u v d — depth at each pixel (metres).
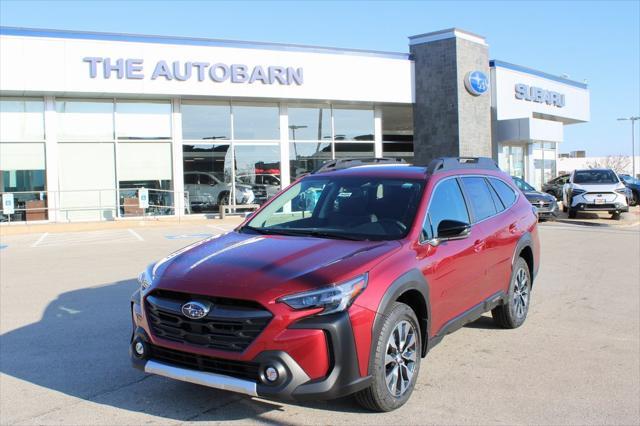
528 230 6.56
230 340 3.70
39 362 5.31
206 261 4.18
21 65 17.98
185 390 4.61
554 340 5.97
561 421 4.05
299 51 21.39
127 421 4.05
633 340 5.97
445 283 4.74
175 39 19.55
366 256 4.11
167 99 20.50
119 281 9.12
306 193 5.42
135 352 4.16
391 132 25.42
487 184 6.14
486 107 24.45
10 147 18.86
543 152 32.12
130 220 19.41
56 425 4.00
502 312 6.23
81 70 18.56
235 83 20.41
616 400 4.42
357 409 4.21
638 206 28.16
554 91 30.83
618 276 9.57
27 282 9.16
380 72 23.02
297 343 3.59
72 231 17.89
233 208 21.50
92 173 19.77
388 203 4.94
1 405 4.35
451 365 5.21
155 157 20.48
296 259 4.06
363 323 3.78
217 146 21.31
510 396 4.49
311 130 22.91
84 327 6.47
